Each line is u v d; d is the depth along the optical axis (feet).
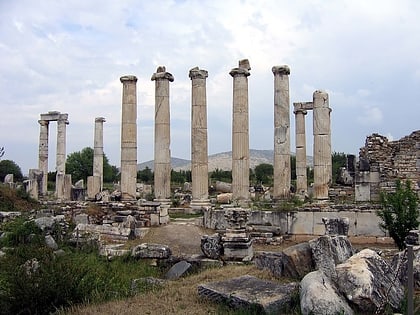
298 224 77.10
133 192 115.75
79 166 283.38
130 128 116.57
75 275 39.42
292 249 43.29
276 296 33.81
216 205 108.27
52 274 37.88
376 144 107.96
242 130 103.40
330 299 30.25
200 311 33.40
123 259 59.52
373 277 32.35
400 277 38.32
